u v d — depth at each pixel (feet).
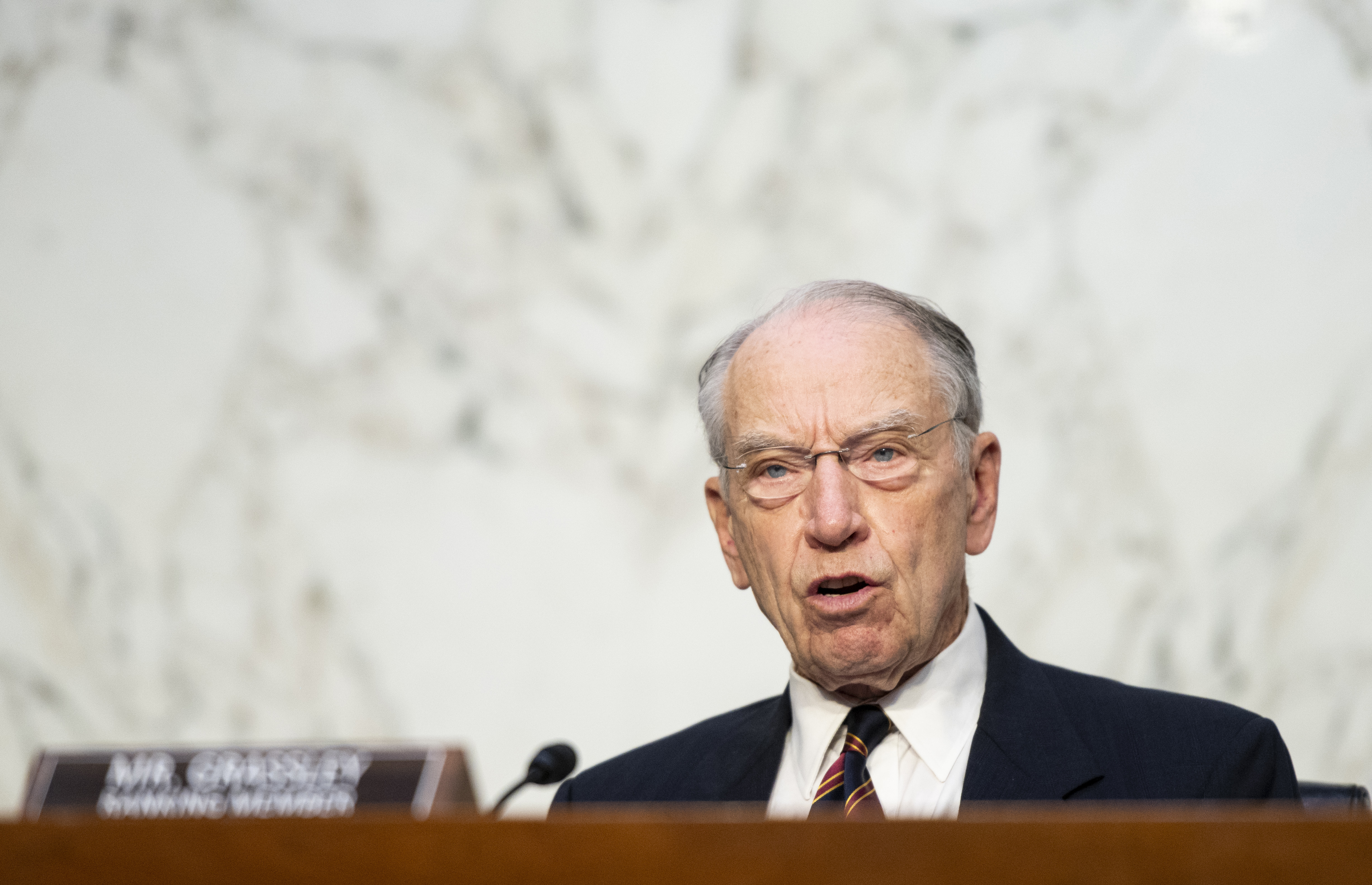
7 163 36.94
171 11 36.91
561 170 35.32
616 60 35.40
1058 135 33.40
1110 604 31.91
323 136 36.06
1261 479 31.71
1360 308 31.73
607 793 18.80
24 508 35.65
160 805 12.01
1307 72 32.53
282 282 35.83
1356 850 9.09
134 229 36.45
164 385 35.83
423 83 35.91
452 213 35.50
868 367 17.06
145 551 35.29
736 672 33.30
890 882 9.49
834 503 16.43
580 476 34.40
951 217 33.63
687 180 34.88
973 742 16.71
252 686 34.55
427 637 34.32
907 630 16.55
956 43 34.04
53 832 10.31
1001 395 32.86
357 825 10.04
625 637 33.76
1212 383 32.14
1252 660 31.30
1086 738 16.66
